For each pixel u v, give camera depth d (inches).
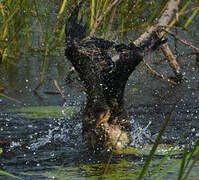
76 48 312.8
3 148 331.3
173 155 307.7
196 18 625.0
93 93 319.6
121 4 461.7
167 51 502.9
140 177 185.3
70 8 443.8
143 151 319.0
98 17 418.9
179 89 483.8
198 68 526.9
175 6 347.3
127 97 464.4
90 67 315.9
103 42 315.0
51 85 498.6
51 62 551.2
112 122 325.4
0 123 396.2
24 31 569.9
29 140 351.9
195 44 568.7
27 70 534.9
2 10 459.8
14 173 275.9
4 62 529.7
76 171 278.1
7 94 475.8
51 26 542.6
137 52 313.1
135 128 370.9
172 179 253.8
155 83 507.2
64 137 358.6
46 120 406.3
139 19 513.7
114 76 317.7
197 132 365.7
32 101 459.8
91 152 320.5
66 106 445.7
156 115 411.2
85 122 325.4
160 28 347.9
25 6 464.1
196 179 249.9
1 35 468.8
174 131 368.2
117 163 294.0
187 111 423.2
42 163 297.0
